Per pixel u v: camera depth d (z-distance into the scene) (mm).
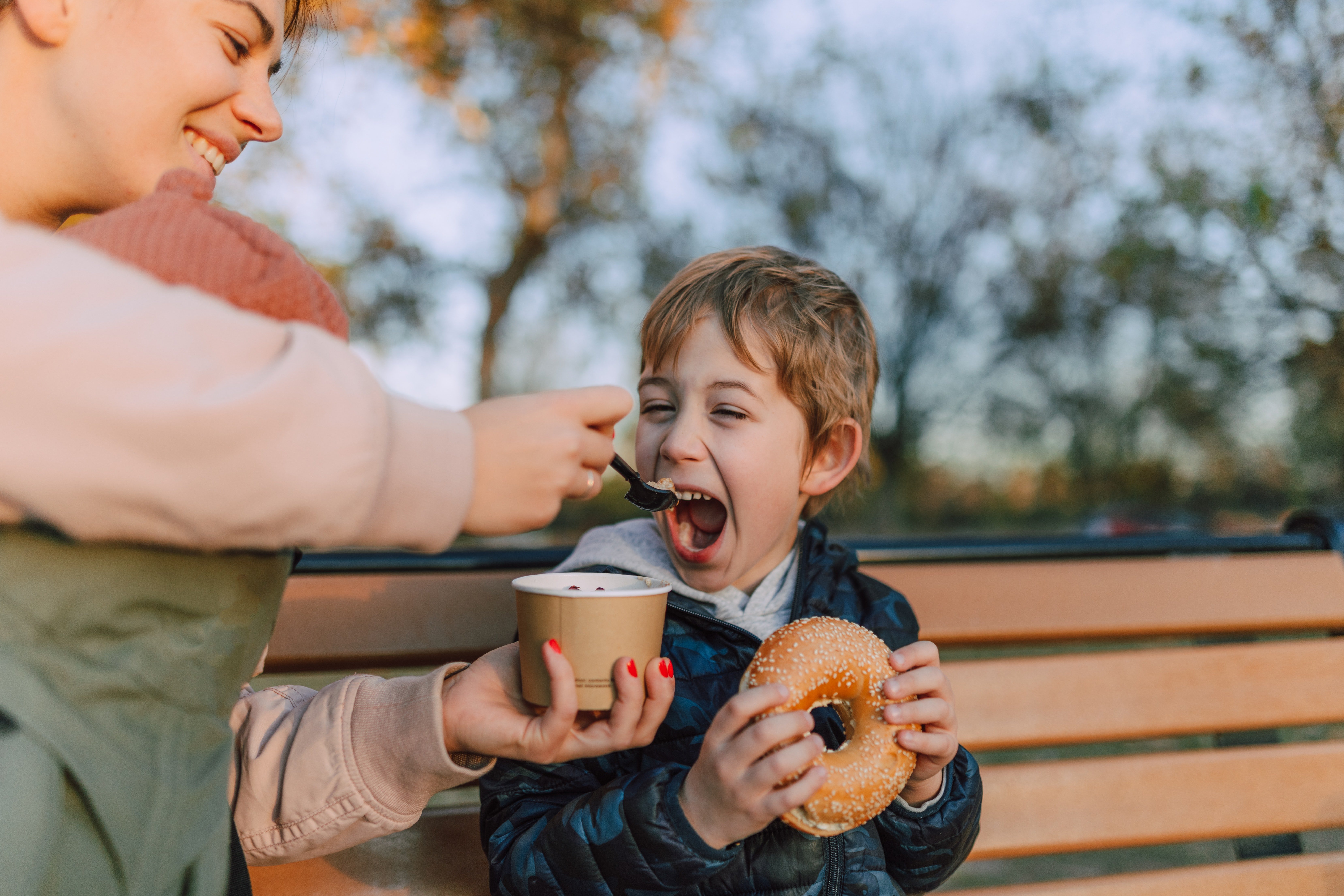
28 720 585
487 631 1297
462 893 1145
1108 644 1545
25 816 569
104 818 620
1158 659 1505
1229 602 1566
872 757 916
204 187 738
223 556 694
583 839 898
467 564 1318
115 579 625
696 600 1206
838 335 1288
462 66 8977
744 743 808
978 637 1447
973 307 13594
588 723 862
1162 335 11508
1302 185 7355
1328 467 13203
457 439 657
